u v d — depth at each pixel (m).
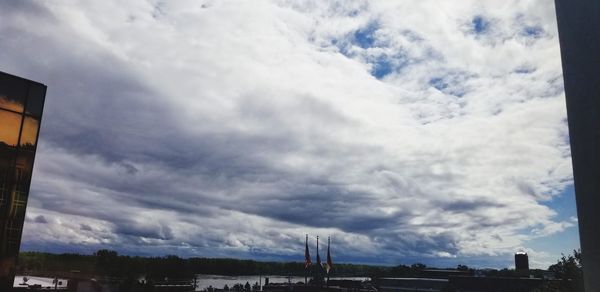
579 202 7.18
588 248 6.96
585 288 7.05
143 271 187.25
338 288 94.06
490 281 97.06
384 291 111.88
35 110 31.69
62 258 188.00
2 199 29.48
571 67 7.43
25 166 30.81
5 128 30.09
